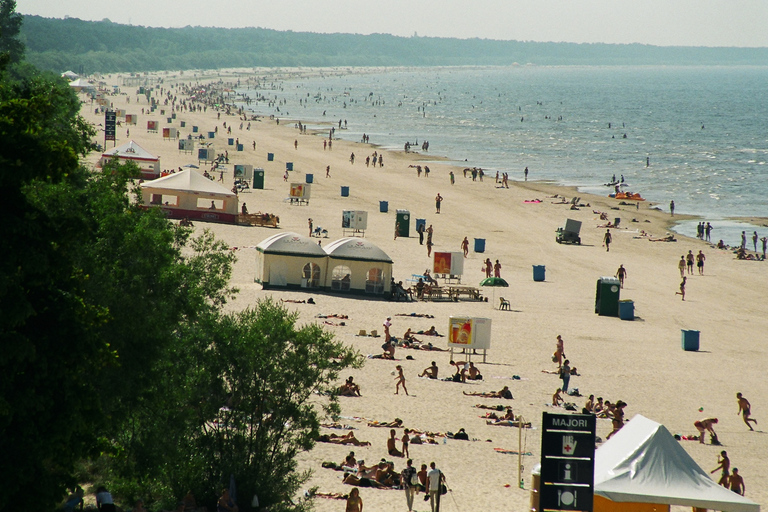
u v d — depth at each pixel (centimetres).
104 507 7538
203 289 10262
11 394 5662
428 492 9338
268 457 9131
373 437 11994
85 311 6212
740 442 13300
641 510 8938
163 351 8244
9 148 5747
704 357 18512
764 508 10431
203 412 8794
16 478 5584
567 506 7375
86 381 6844
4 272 5516
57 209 7038
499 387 15212
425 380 15312
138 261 7650
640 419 9475
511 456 11656
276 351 9050
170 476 8688
